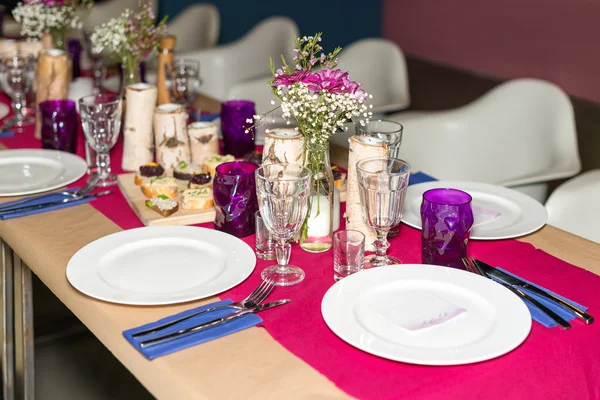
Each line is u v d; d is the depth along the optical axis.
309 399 0.96
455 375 1.01
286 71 1.33
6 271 1.88
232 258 1.32
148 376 1.06
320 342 1.09
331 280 1.29
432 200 1.34
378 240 1.35
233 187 1.43
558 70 3.70
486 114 2.51
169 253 1.36
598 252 1.41
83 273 1.26
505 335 1.06
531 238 1.47
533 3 3.73
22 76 2.24
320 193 1.39
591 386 1.01
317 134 1.33
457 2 4.16
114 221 1.55
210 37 3.99
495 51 4.02
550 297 1.20
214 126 1.87
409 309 1.13
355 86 1.28
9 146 2.07
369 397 0.96
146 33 2.19
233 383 1.00
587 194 1.83
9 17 3.93
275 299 1.22
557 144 2.38
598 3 3.41
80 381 2.37
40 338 2.61
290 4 4.99
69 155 1.91
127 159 1.88
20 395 1.98
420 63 4.49
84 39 2.60
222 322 1.13
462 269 1.31
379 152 1.33
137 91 1.83
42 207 1.60
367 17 4.74
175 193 1.62
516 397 0.97
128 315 1.17
